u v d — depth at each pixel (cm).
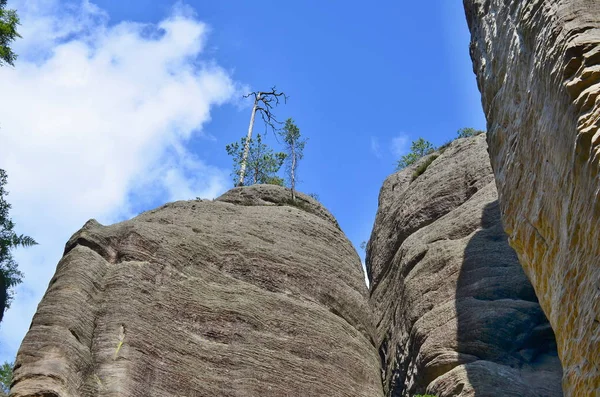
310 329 2592
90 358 2164
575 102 1545
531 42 1853
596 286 1448
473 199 3070
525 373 2350
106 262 2466
